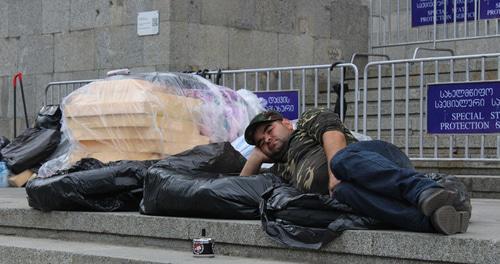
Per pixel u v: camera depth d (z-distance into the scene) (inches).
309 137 260.1
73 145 385.1
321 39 567.5
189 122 371.6
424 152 406.9
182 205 265.0
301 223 233.5
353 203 227.5
